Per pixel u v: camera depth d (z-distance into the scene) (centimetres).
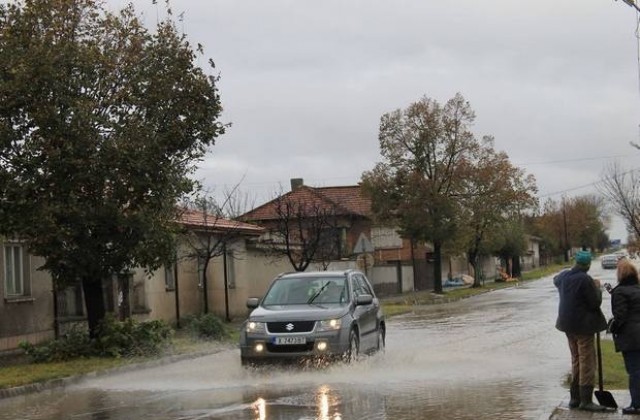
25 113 1656
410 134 4859
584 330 945
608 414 920
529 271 9631
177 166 1847
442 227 4759
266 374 1386
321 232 3756
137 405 1153
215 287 3155
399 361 1555
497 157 5244
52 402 1252
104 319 1825
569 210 12381
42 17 1711
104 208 1702
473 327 2448
